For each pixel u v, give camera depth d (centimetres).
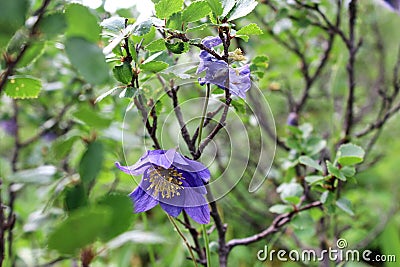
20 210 67
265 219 71
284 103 83
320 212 59
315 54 79
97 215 28
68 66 62
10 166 69
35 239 70
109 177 57
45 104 75
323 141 59
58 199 51
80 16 31
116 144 54
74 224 28
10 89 42
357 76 95
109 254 69
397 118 93
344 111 69
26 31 34
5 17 28
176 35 40
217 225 49
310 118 84
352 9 62
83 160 32
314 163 50
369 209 81
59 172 52
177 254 68
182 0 39
